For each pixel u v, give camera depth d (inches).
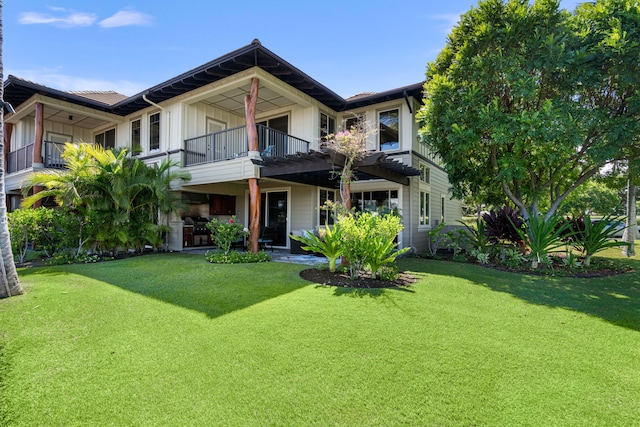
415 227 435.5
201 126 448.1
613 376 100.2
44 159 459.5
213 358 109.9
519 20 281.7
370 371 101.8
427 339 126.1
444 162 344.2
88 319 146.2
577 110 281.4
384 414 81.7
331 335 128.9
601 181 411.8
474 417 80.7
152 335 128.6
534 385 94.7
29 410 83.0
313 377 98.3
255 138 354.6
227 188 485.1
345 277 237.5
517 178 312.8
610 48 259.8
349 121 460.4
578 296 194.9
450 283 224.7
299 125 436.8
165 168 390.3
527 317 154.3
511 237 331.3
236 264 299.7
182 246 439.2
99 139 575.8
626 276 264.4
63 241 320.5
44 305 165.8
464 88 305.9
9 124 543.5
